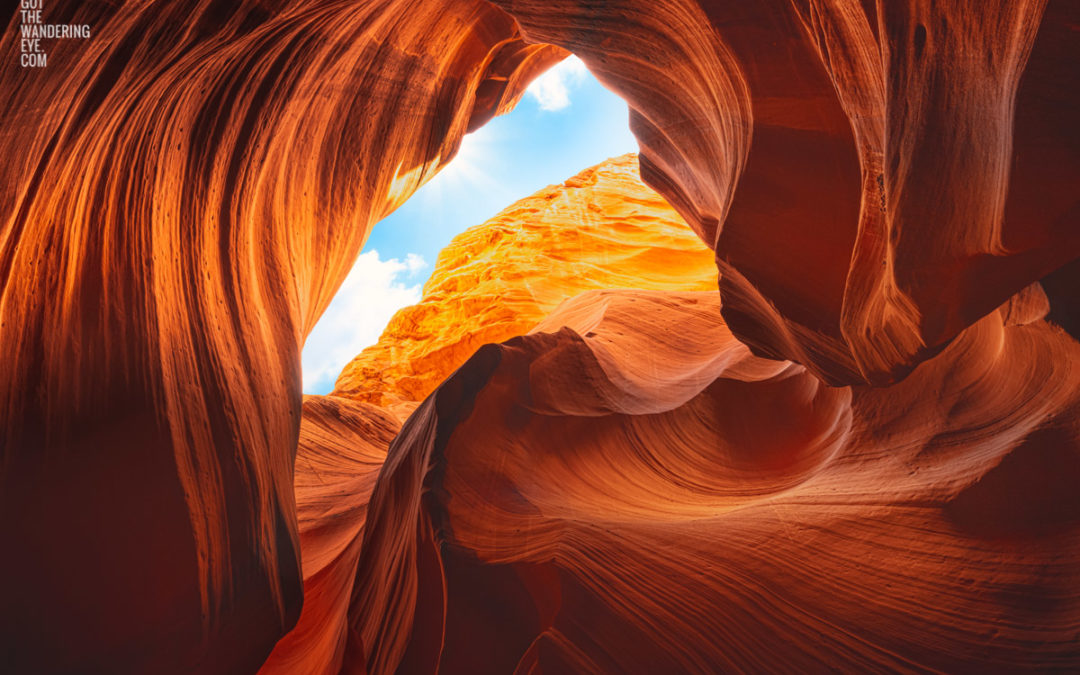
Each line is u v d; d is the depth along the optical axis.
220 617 3.84
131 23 2.74
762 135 4.64
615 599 5.39
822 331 5.09
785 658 4.65
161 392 3.78
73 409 3.27
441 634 5.48
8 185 2.53
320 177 6.43
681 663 4.82
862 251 4.25
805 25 3.82
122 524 3.35
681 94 5.93
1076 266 4.68
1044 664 3.81
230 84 4.29
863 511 5.69
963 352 6.43
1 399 2.92
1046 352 5.40
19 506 2.96
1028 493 4.82
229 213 4.93
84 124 2.94
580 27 5.75
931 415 6.40
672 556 5.79
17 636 2.88
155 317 3.88
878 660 4.38
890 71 2.93
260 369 5.02
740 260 5.16
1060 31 2.15
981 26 2.43
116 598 3.27
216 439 4.15
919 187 3.03
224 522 4.01
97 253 3.50
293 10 3.81
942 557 4.84
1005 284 3.28
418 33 6.99
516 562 5.73
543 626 5.31
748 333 6.47
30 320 3.06
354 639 6.86
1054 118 2.31
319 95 5.77
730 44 4.45
